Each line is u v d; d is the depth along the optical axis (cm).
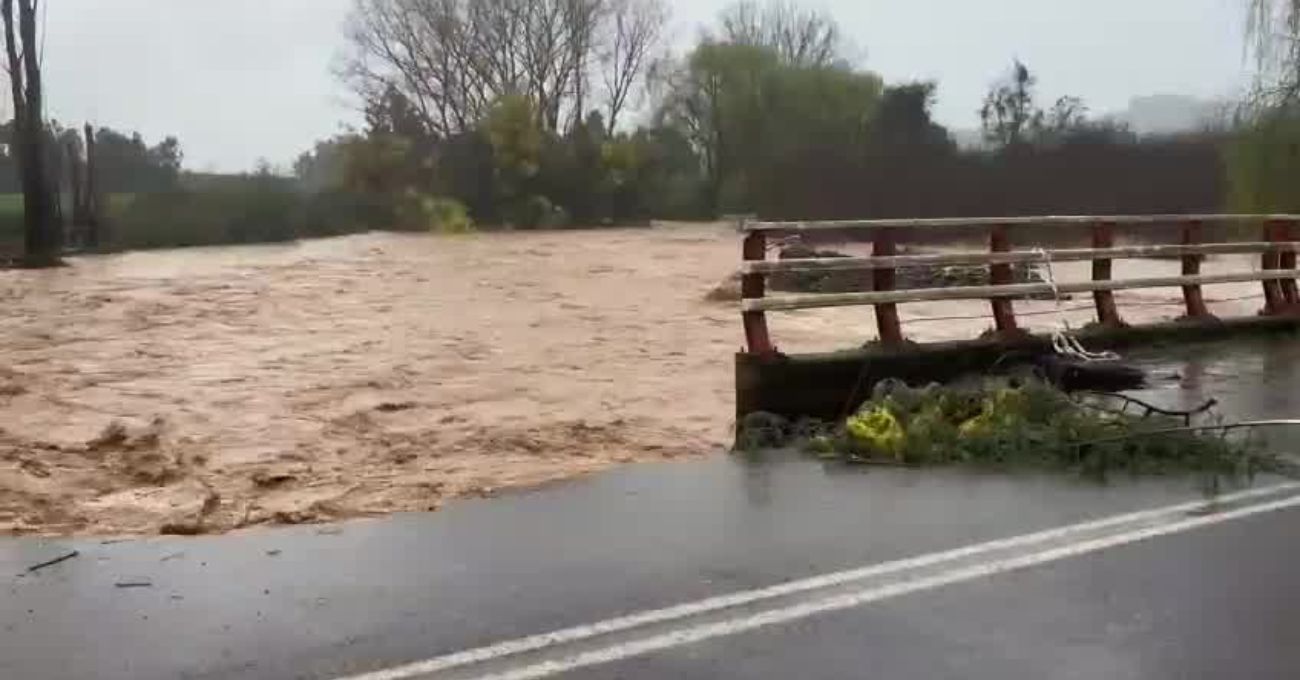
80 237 3994
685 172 7194
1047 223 1204
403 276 2897
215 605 531
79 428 1052
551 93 7100
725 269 3178
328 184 5850
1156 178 4184
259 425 1057
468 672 457
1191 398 1023
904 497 708
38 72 3469
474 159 5869
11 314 2020
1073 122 5262
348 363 1445
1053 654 471
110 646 483
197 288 2530
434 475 828
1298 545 608
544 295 2402
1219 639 485
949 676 451
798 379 962
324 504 732
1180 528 639
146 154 5894
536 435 970
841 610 521
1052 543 614
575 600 534
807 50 8088
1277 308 1453
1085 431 817
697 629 500
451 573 574
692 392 1218
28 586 558
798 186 5444
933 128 5947
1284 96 2483
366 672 457
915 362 1037
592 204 6156
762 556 596
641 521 662
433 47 6931
